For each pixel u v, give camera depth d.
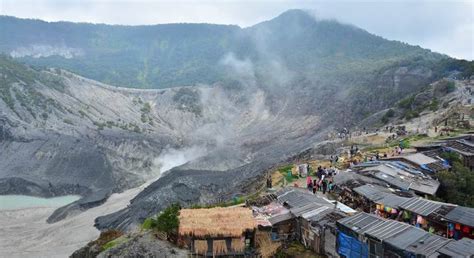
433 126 85.50
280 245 35.69
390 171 48.62
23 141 135.25
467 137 64.75
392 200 37.44
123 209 87.81
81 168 124.00
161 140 163.38
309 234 34.97
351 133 107.31
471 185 47.81
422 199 36.66
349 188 43.75
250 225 35.78
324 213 35.47
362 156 64.38
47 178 118.69
